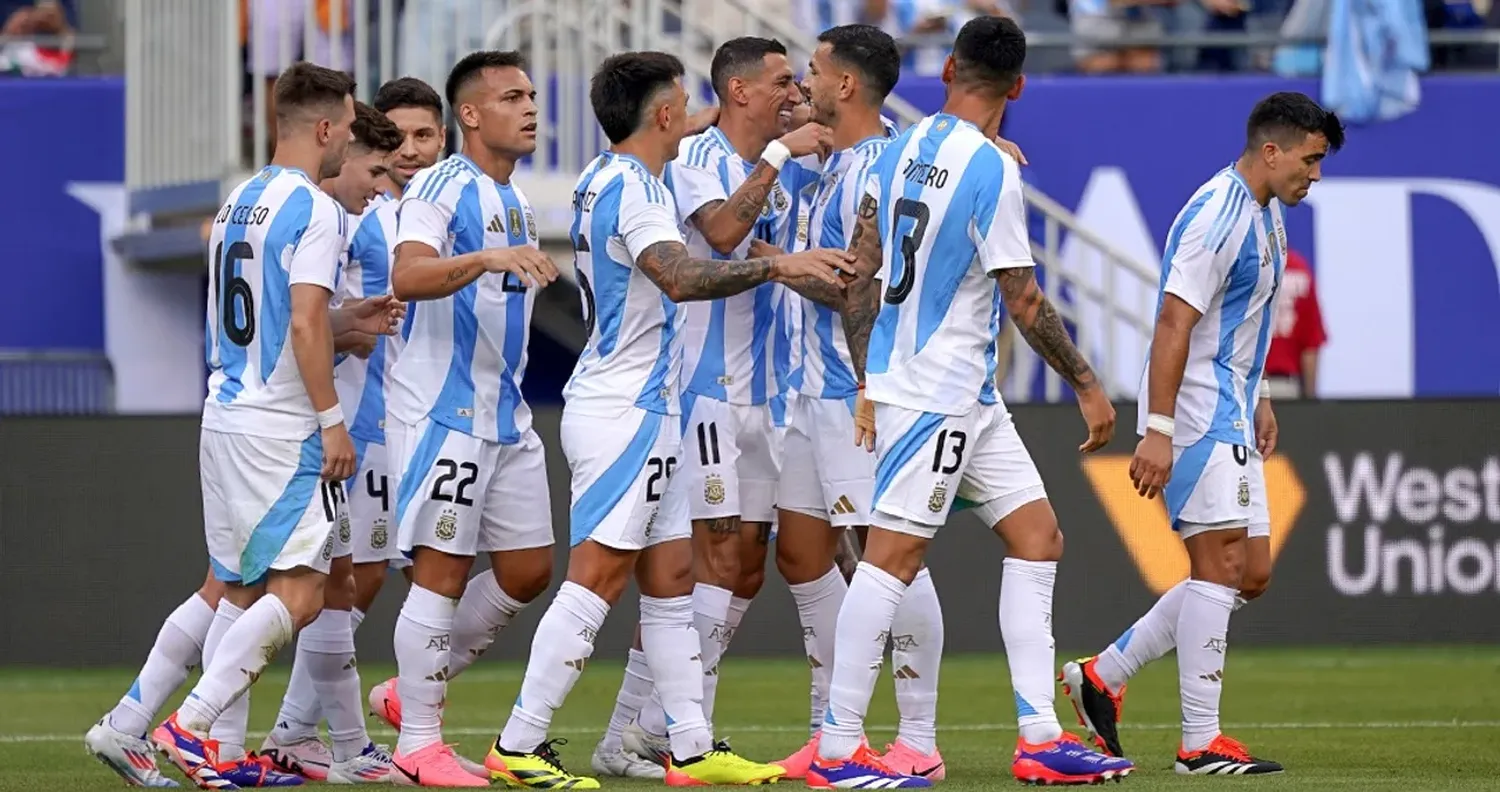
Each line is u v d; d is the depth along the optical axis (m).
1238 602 23.70
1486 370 48.53
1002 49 20.61
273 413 21.22
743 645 39.09
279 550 21.20
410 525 22.22
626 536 21.22
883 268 20.97
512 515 23.14
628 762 23.75
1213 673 22.78
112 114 48.28
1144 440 22.30
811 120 23.97
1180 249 22.11
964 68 20.75
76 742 28.00
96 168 48.22
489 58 22.61
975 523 39.00
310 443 21.31
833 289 21.77
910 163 20.70
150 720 21.91
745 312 23.83
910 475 20.55
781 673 37.66
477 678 37.22
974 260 20.39
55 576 37.78
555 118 44.88
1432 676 36.41
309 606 21.53
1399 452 39.50
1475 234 48.56
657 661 21.91
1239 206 22.11
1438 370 48.56
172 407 48.31
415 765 21.95
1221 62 50.91
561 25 42.47
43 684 36.53
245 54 43.81
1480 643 39.47
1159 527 38.97
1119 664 23.72
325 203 21.28
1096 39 49.88
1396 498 39.47
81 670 37.94
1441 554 39.50
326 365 21.05
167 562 38.00
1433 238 48.53
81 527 37.88
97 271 48.09
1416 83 48.50
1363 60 48.44
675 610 21.89
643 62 21.41
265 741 26.55
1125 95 48.56
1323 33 49.94
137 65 46.72
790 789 21.02
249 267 21.27
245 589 21.80
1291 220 48.56
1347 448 39.47
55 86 48.06
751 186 22.41
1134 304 47.59
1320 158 22.36
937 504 20.56
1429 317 48.56
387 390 24.88
